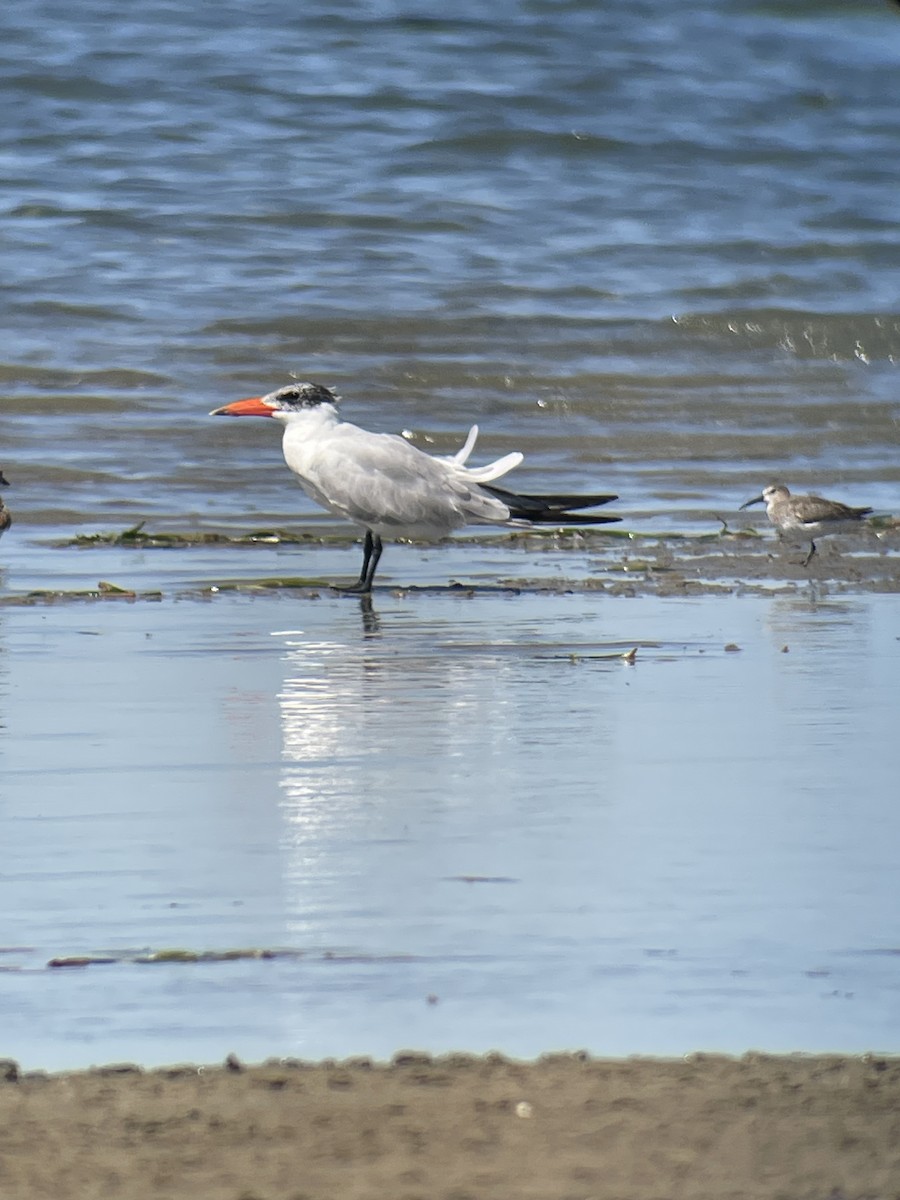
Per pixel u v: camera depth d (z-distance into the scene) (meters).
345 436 16.84
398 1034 6.83
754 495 21.73
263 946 7.65
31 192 35.41
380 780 10.01
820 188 38.81
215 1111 6.02
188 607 15.26
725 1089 6.20
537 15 46.75
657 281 32.66
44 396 24.89
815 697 12.00
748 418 25.66
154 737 10.92
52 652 13.34
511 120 41.03
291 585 16.41
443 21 45.72
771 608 15.34
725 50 46.12
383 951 7.61
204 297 30.19
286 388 17.02
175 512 20.20
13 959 7.52
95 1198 5.45
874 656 13.30
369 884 8.37
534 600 15.77
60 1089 6.23
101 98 40.16
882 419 25.80
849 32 47.84
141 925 7.87
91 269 31.33
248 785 9.90
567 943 7.68
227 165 37.38
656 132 41.16
